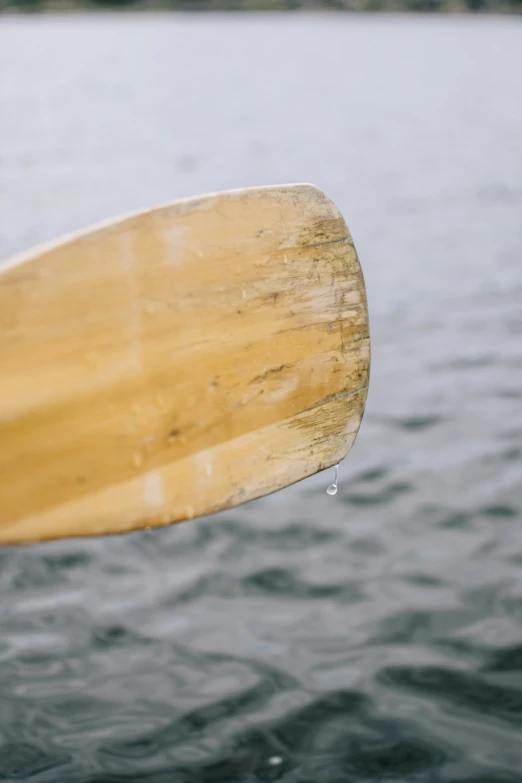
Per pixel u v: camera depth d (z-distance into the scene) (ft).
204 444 4.96
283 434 5.25
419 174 51.37
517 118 80.12
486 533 12.98
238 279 5.00
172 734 9.23
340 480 14.73
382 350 21.97
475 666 10.12
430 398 18.63
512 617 11.00
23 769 8.78
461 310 25.39
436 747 8.98
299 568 12.18
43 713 9.52
